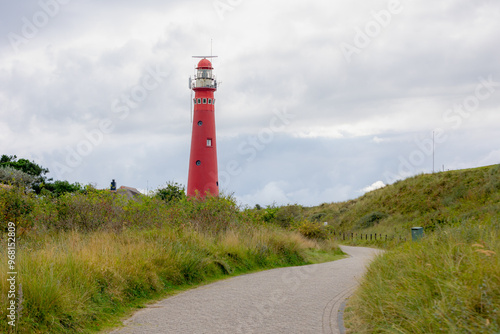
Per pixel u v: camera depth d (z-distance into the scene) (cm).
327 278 1312
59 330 682
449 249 791
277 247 1903
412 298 644
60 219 1591
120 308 861
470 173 4612
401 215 4694
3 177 3175
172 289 1098
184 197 2159
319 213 6506
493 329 497
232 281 1257
